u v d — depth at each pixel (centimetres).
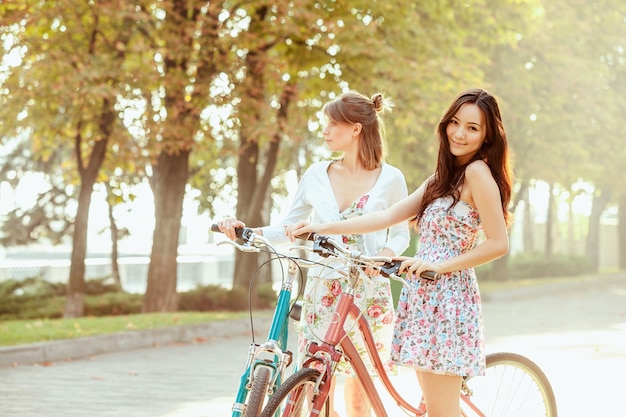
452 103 494
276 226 568
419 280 495
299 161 3114
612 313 2094
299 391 464
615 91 3139
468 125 489
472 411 546
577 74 2828
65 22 1777
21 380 1030
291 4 1778
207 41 1750
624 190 3881
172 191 1952
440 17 1981
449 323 485
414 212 514
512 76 2722
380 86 1836
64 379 1045
